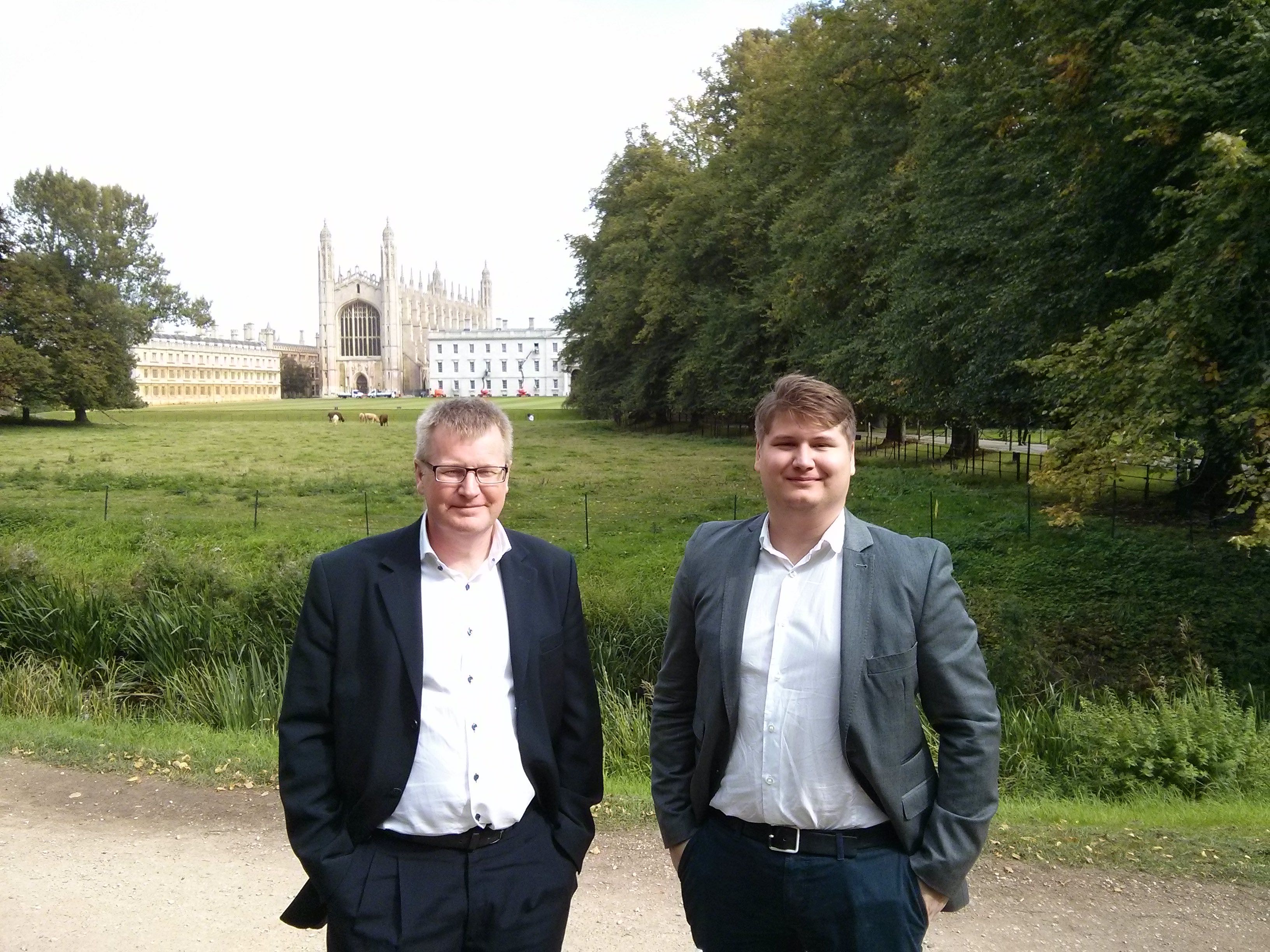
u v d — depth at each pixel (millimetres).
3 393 29625
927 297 17547
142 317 57062
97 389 52688
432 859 2412
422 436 2461
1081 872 4188
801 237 25219
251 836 4602
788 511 2350
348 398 129375
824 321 26125
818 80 23062
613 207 48656
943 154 17234
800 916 2297
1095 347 9883
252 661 8789
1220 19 9484
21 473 24594
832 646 2305
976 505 17062
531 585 2531
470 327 167875
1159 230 11117
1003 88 14148
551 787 2510
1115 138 11055
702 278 38688
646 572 12641
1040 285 13508
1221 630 9523
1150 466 9609
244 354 131000
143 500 20500
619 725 7219
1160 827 4770
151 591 9906
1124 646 9461
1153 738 6312
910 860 2293
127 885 4066
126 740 6223
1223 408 8258
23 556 10508
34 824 4707
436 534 2494
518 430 50094
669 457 32094
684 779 2529
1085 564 11586
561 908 2500
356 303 140375
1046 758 6750
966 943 3619
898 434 31141
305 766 2422
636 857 4340
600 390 50750
